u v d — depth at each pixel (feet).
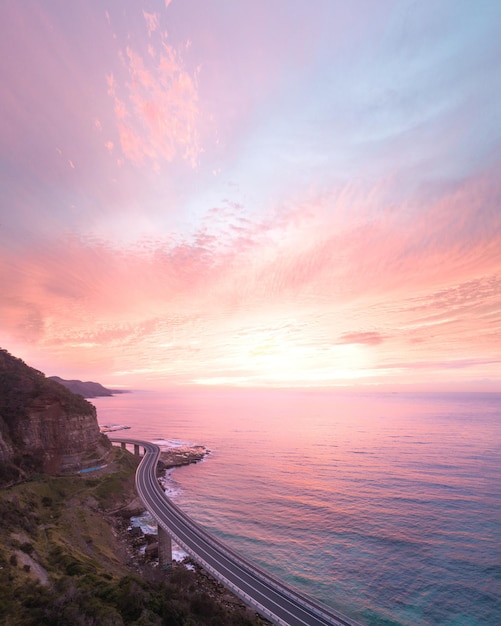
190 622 165.37
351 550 325.83
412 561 304.30
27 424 425.28
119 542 314.14
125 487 435.94
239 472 629.92
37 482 366.84
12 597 153.69
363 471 610.65
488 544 333.21
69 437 451.53
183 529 269.64
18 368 496.64
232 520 403.34
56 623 136.26
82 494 382.42
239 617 197.16
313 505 449.89
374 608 242.58
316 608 179.42
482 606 243.40
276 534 362.94
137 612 155.12
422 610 240.12
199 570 274.36
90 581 183.01
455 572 286.05
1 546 198.49
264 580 204.13
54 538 249.75
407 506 436.76
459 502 444.96
